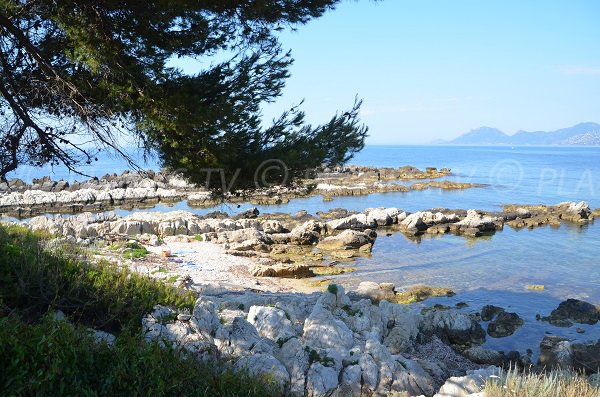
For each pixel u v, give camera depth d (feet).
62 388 15.38
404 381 33.32
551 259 97.40
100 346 18.29
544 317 63.72
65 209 163.43
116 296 28.22
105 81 30.73
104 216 112.57
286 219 136.56
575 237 120.88
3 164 32.86
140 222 102.99
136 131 32.68
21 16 30.55
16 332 16.83
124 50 31.55
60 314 24.67
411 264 92.27
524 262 94.58
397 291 73.41
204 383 19.10
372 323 45.01
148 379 17.37
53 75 32.22
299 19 35.14
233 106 32.04
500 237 120.67
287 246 101.50
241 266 82.79
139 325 27.45
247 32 34.30
